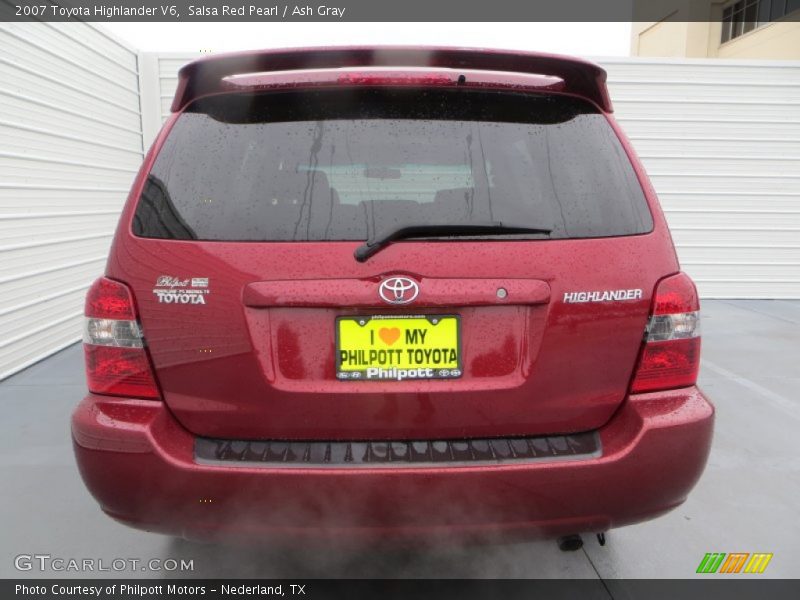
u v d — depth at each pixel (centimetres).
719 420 340
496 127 162
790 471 280
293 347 147
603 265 152
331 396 148
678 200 711
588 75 169
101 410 152
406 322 148
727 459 292
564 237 152
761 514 244
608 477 150
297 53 160
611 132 170
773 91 690
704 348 495
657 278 155
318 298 144
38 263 456
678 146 700
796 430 327
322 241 147
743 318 616
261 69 165
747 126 698
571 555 215
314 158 156
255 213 151
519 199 155
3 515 240
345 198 152
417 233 148
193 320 148
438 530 149
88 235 538
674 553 217
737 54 1228
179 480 146
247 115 162
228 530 150
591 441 155
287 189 153
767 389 392
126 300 151
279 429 150
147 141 655
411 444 151
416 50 162
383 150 157
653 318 154
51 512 242
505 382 150
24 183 437
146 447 147
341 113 161
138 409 151
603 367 153
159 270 149
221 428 152
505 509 149
